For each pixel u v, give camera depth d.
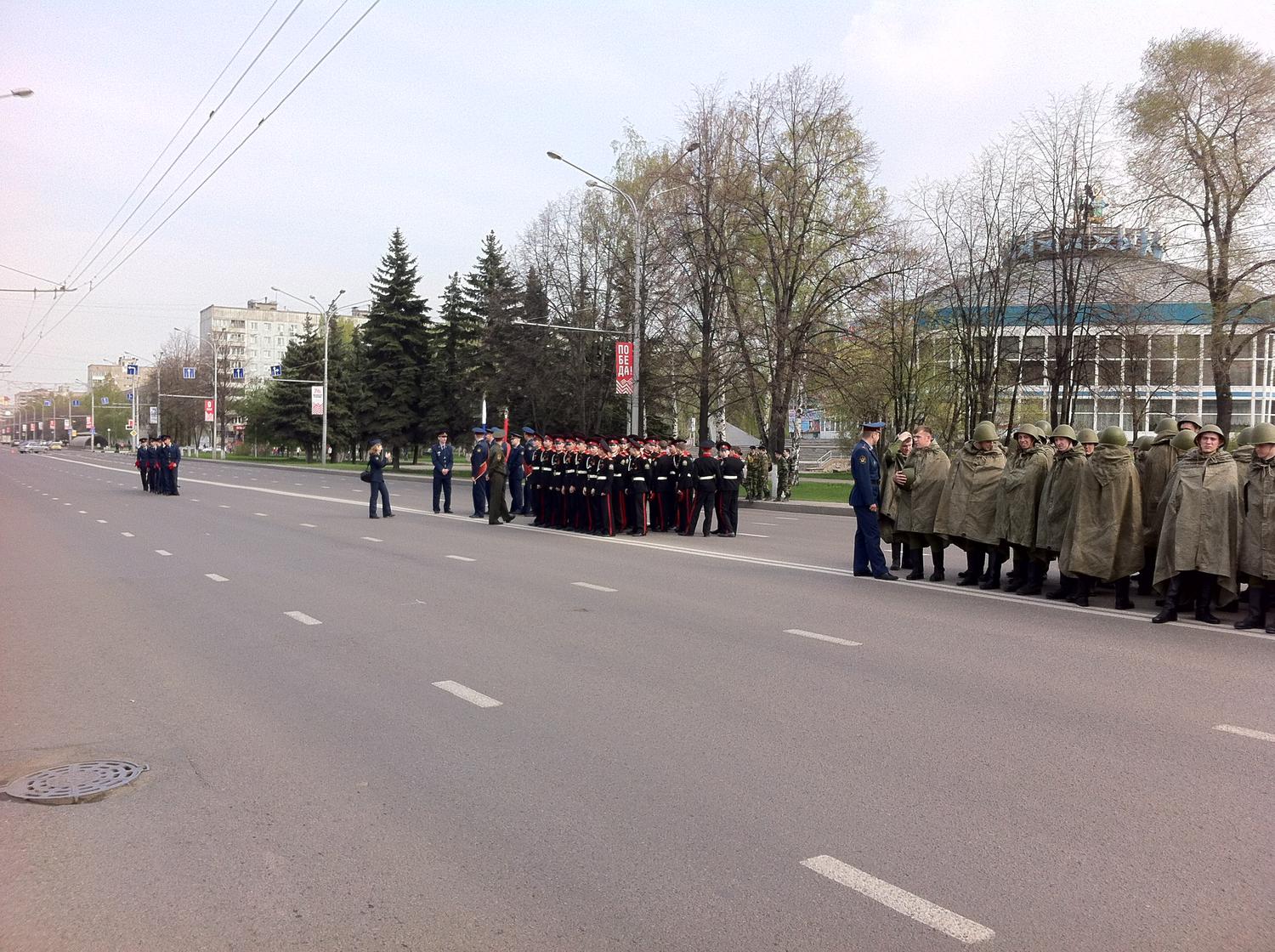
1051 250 31.81
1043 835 3.96
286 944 3.11
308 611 9.13
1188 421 10.90
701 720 5.58
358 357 69.00
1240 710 5.82
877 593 10.45
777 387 31.67
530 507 22.95
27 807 4.29
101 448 121.25
